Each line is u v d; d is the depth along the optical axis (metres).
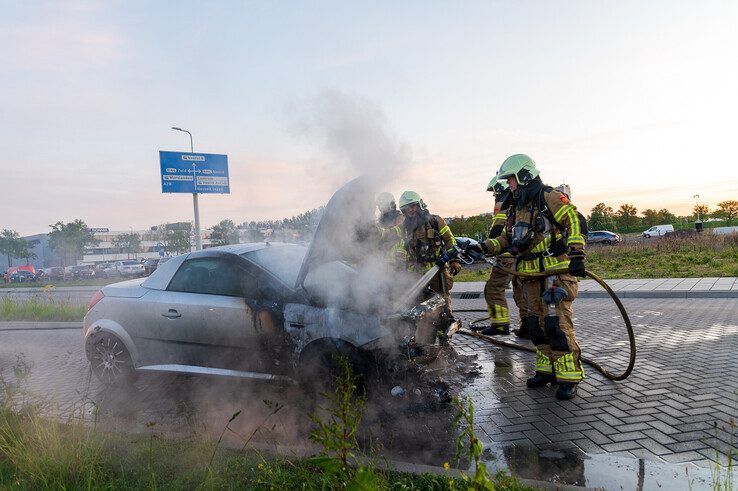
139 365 4.86
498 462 2.99
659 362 4.82
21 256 64.12
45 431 3.23
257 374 4.26
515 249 4.25
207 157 26.84
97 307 5.14
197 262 4.77
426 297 4.55
